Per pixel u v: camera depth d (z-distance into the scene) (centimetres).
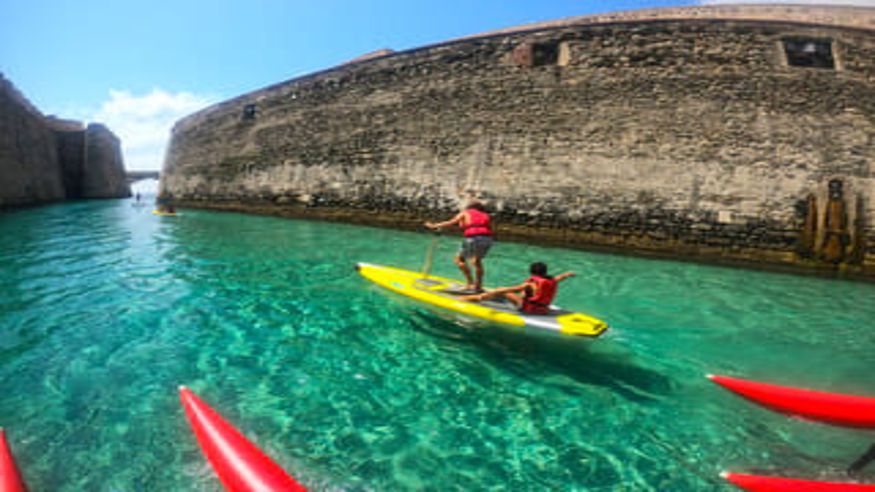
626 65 1159
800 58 1063
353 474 272
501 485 266
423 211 1409
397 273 714
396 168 1484
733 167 1041
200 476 262
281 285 712
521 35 1288
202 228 1488
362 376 402
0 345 447
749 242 1009
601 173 1150
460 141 1359
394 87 1512
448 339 495
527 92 1266
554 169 1205
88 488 252
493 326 502
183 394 343
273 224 1614
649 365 447
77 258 916
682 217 1063
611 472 280
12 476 247
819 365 460
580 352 471
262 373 402
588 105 1187
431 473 275
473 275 829
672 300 692
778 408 355
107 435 300
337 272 813
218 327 514
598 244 1137
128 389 364
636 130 1130
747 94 1058
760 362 464
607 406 362
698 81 1094
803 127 1016
